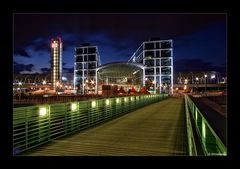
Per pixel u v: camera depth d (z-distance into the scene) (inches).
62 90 4525.1
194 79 4739.2
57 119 420.5
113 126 522.6
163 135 425.4
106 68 3356.3
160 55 4869.6
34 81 4958.2
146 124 552.7
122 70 3548.2
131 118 663.8
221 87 4498.0
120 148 337.4
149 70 4891.7
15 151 323.9
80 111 509.4
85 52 5482.3
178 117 685.3
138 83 3878.0
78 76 5492.1
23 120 332.8
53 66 6535.4
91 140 383.2
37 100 1492.4
